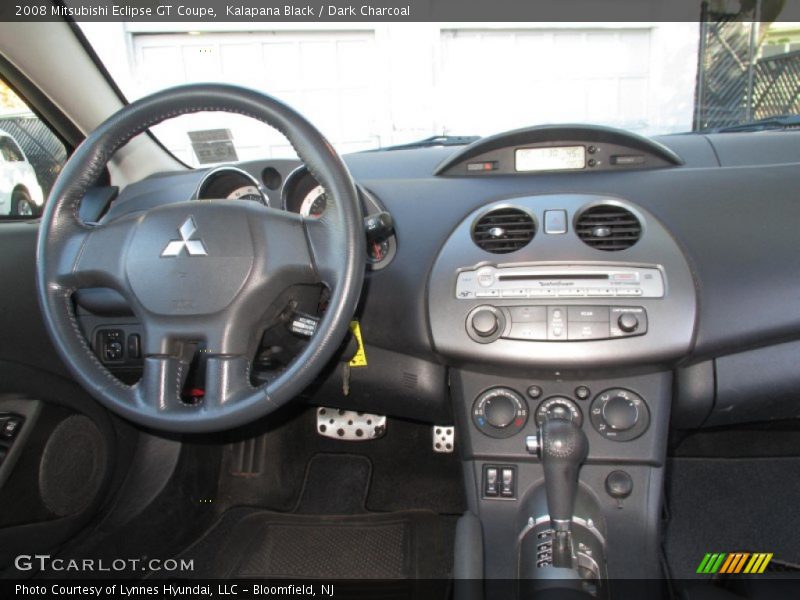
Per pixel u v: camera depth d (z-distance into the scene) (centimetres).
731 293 129
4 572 134
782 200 136
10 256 144
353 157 166
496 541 141
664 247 133
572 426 123
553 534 120
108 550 161
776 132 157
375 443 216
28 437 138
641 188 142
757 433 204
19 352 139
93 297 148
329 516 196
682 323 128
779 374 136
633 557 135
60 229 111
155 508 173
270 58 566
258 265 105
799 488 195
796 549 175
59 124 173
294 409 214
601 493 138
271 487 205
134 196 172
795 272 129
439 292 138
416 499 201
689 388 140
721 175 142
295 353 126
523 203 142
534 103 634
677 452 210
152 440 180
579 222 138
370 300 145
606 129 146
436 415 159
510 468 143
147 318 108
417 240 144
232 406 104
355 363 148
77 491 152
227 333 105
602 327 129
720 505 191
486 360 135
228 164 150
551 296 132
